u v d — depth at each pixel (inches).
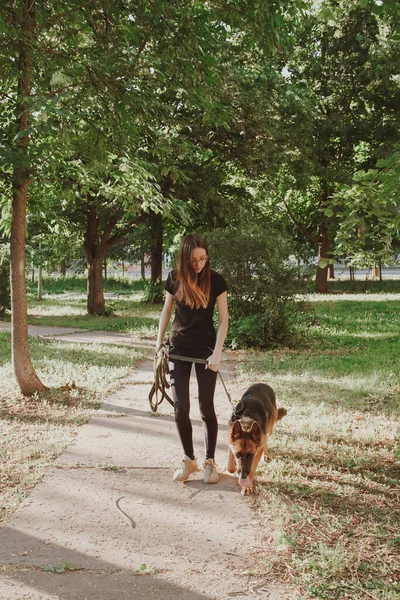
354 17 1139.3
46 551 137.0
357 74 1141.7
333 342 540.7
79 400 298.7
